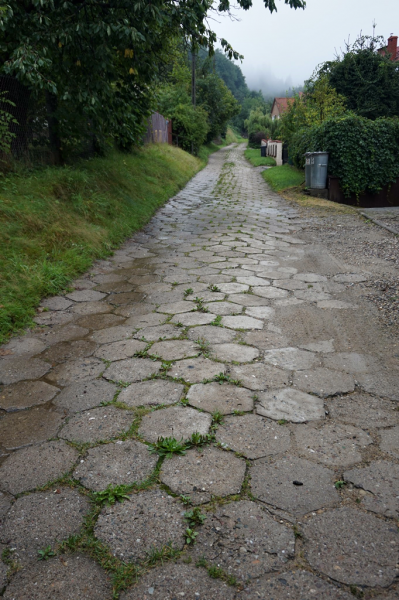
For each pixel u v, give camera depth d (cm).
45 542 189
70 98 746
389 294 475
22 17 673
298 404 284
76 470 230
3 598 165
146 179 1236
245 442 248
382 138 1202
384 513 199
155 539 189
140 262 628
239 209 1094
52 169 802
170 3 729
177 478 223
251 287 511
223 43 847
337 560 177
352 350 356
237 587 167
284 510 202
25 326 412
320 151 1270
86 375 325
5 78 769
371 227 838
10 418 276
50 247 583
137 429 262
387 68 1933
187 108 2872
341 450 241
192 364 335
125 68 851
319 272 569
